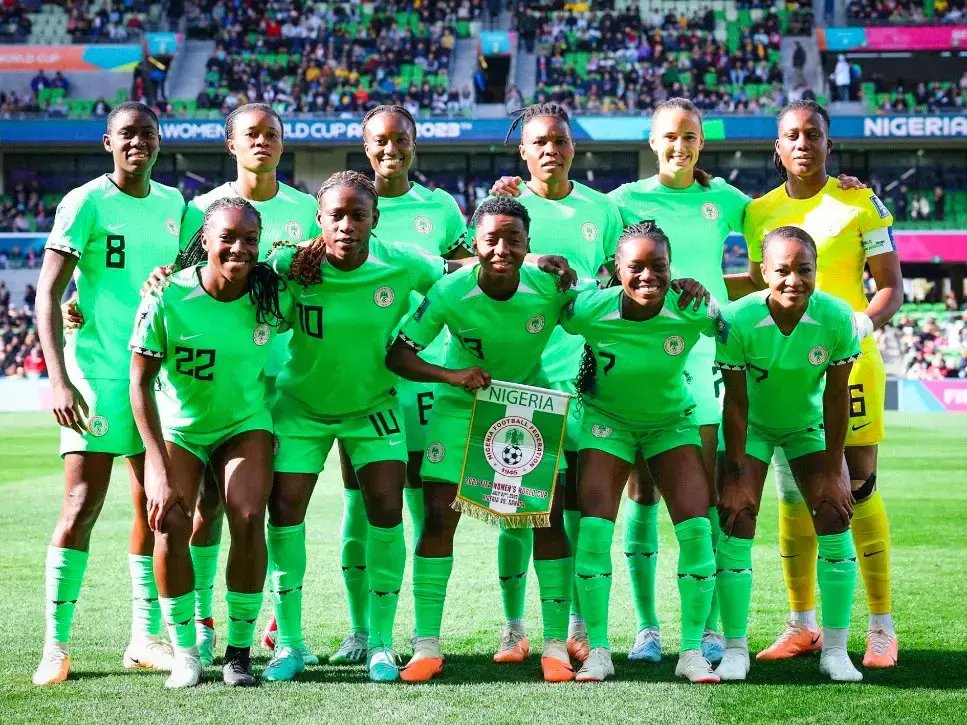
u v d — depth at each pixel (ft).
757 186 94.84
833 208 15.84
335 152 96.78
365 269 13.80
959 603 17.60
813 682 13.09
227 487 13.24
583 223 16.12
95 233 14.26
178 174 96.43
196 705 12.09
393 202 16.74
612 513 13.69
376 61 98.99
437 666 13.53
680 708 11.89
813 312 13.73
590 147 94.32
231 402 13.52
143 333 13.23
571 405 15.21
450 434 14.19
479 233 13.46
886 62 100.01
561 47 101.55
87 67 95.09
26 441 50.78
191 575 13.24
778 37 100.89
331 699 12.34
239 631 13.21
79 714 11.73
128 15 102.83
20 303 88.69
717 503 15.35
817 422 14.39
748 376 14.30
